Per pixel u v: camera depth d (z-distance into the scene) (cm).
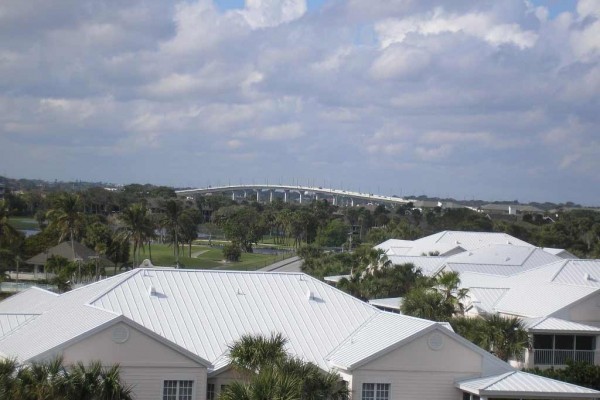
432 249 12062
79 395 3014
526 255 9250
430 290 6284
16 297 5334
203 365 3734
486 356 4103
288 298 4597
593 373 4962
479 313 6172
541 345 5572
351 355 4038
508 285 6844
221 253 18738
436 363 4019
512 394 3894
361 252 9500
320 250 15375
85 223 14112
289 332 4312
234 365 3462
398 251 12219
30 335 3997
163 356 3694
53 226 12519
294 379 3122
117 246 12500
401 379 3975
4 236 10900
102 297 4306
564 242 18350
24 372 3017
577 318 5941
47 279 10694
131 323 3650
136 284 4462
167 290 4466
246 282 4675
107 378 3078
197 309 4356
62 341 3594
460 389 3988
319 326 4403
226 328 4250
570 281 6875
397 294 7950
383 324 4350
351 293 8044
